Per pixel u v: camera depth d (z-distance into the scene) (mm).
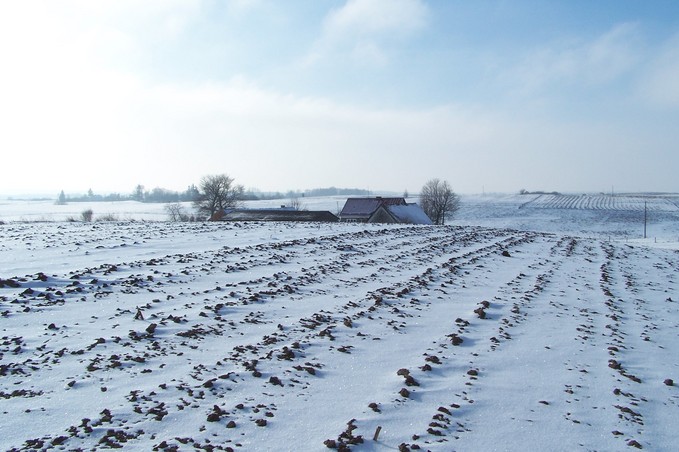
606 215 129750
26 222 38906
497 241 33906
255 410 8078
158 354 10312
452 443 7355
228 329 12180
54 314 12609
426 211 96500
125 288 15391
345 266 21156
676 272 25984
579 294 18547
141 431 7227
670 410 9000
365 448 7070
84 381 8867
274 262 20938
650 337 13562
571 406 8906
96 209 151750
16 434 6992
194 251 22422
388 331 12766
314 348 11203
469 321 14062
